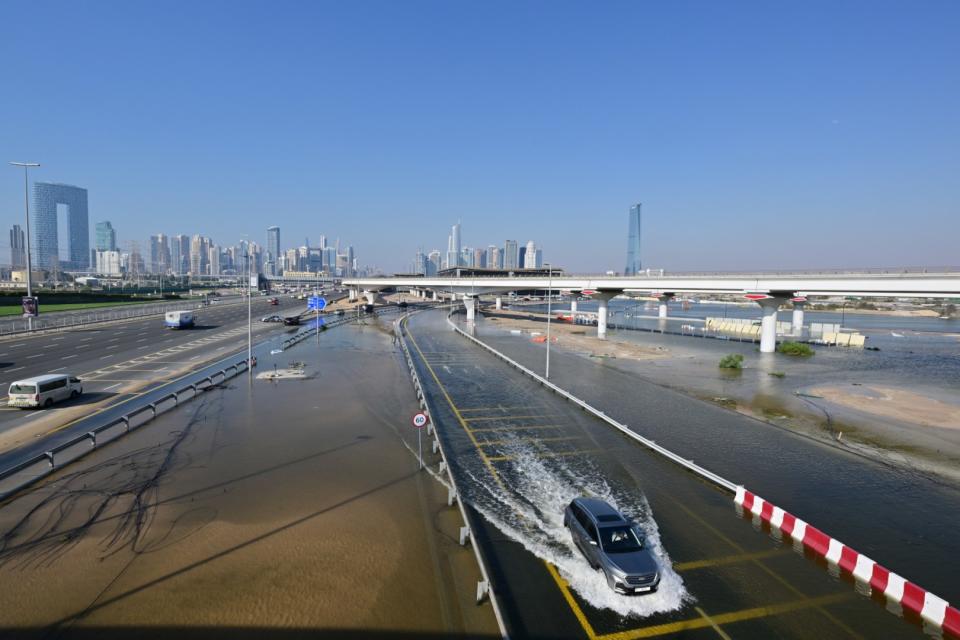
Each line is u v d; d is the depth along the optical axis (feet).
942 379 171.73
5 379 134.51
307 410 112.57
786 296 224.74
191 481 72.64
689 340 281.54
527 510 67.21
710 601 48.91
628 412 120.88
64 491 68.28
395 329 291.38
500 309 574.97
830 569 54.90
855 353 235.20
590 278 302.86
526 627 44.42
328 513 63.72
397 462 82.58
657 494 73.72
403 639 42.14
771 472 84.12
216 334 247.29
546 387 147.84
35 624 42.39
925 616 47.14
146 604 45.19
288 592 47.55
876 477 82.74
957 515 69.62
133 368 155.43
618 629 44.57
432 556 54.80
